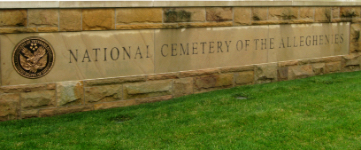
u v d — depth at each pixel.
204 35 8.13
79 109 6.91
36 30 6.36
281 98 7.42
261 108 6.71
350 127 5.66
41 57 6.47
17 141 5.30
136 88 7.42
